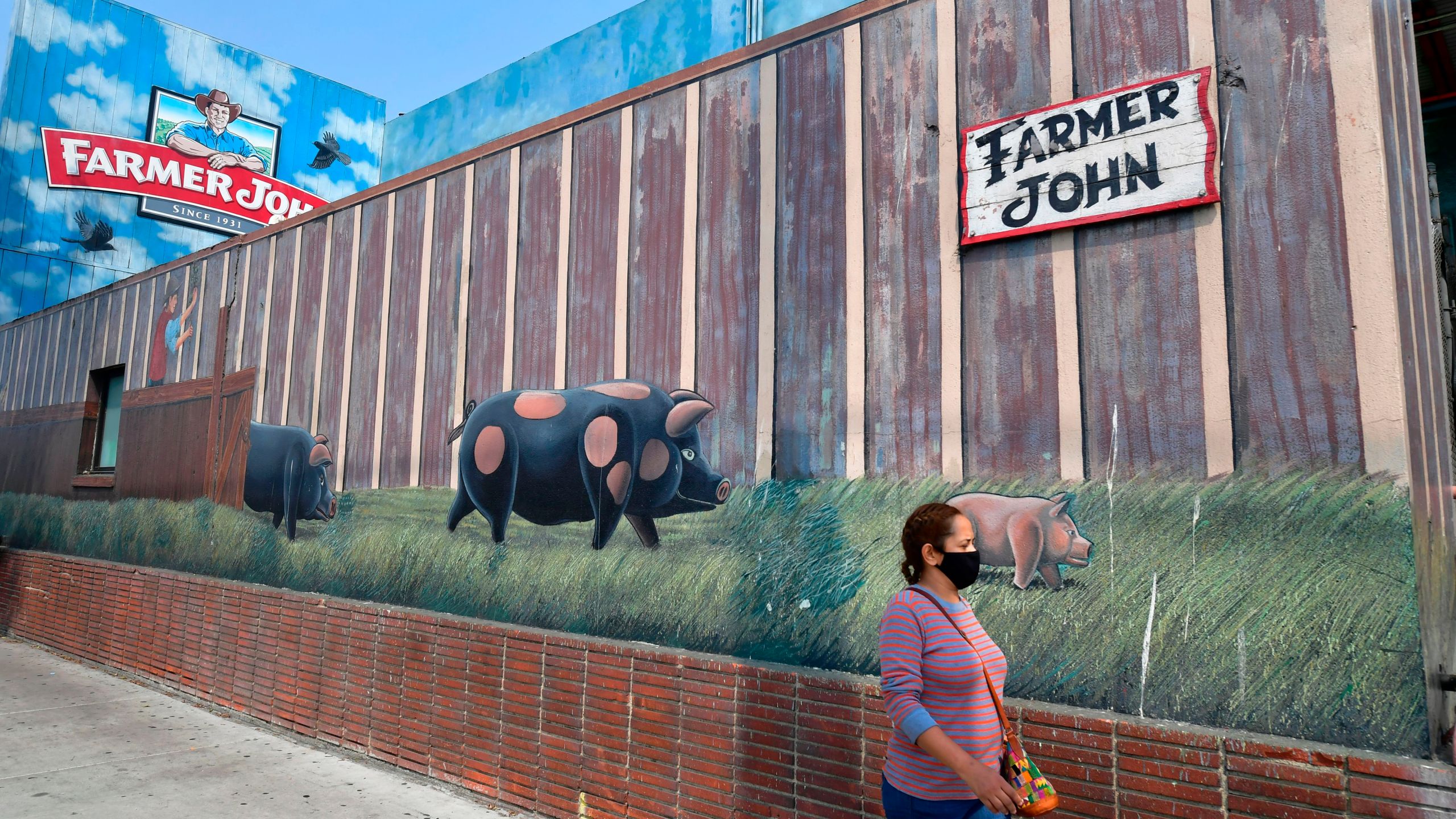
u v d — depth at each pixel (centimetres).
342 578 669
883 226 420
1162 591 327
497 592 558
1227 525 317
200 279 882
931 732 240
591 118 556
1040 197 373
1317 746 286
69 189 1596
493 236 607
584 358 538
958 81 404
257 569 749
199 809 502
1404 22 379
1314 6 320
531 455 553
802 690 401
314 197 1931
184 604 795
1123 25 361
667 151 513
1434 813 261
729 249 477
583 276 547
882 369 413
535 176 586
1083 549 346
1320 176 312
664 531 481
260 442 770
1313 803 281
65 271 1576
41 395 1123
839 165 439
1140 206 347
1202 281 333
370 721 600
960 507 380
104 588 911
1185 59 344
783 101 464
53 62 1602
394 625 596
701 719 434
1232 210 329
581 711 484
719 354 474
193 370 870
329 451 700
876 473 408
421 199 664
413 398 641
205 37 1797
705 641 455
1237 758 296
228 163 1803
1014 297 378
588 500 520
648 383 504
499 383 584
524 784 505
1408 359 309
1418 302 342
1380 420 293
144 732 662
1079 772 325
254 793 531
